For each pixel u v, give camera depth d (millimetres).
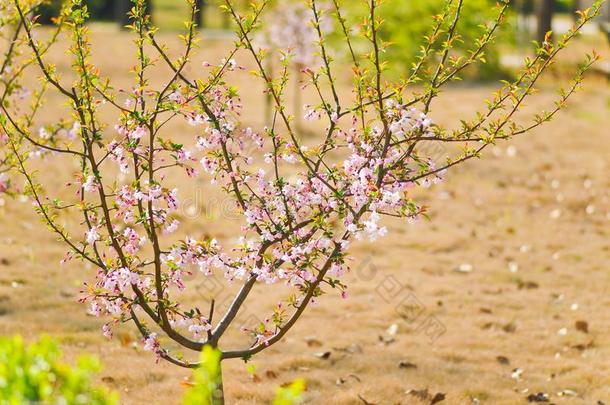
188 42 6488
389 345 9594
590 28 35062
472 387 8430
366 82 6594
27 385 3900
